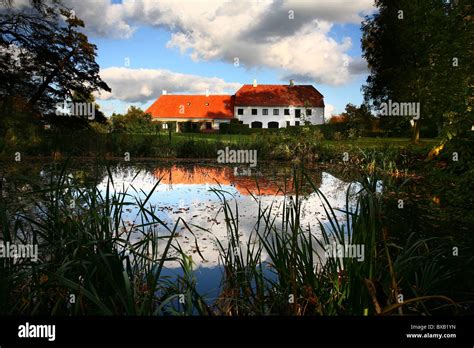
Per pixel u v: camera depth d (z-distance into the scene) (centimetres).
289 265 224
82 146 1380
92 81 1886
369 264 202
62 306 216
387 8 1950
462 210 454
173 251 339
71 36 1739
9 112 1201
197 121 4644
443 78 1564
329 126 2308
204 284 266
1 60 1568
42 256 254
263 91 4900
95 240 228
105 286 216
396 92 1856
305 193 674
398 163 954
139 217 482
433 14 1630
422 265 273
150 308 184
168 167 1168
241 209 539
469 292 244
